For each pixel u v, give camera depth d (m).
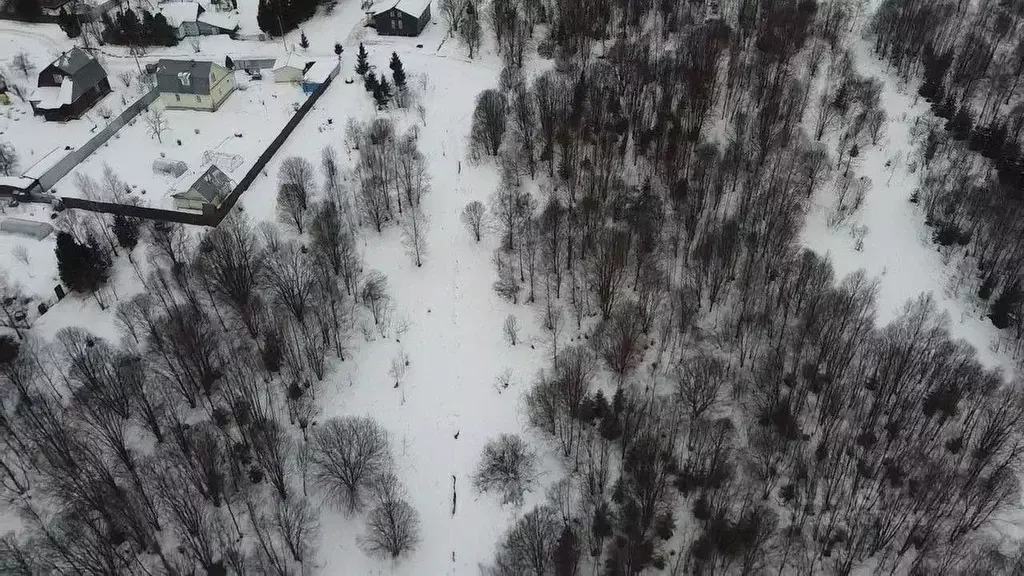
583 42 186.25
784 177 147.62
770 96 165.88
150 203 146.75
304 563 98.19
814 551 100.00
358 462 102.75
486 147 156.62
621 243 128.12
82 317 126.06
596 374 120.00
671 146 152.50
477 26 190.75
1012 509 104.75
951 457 110.44
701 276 128.88
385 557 99.81
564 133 154.62
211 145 163.25
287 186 138.88
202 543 93.12
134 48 195.62
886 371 112.94
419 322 128.25
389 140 156.12
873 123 162.12
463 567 99.81
